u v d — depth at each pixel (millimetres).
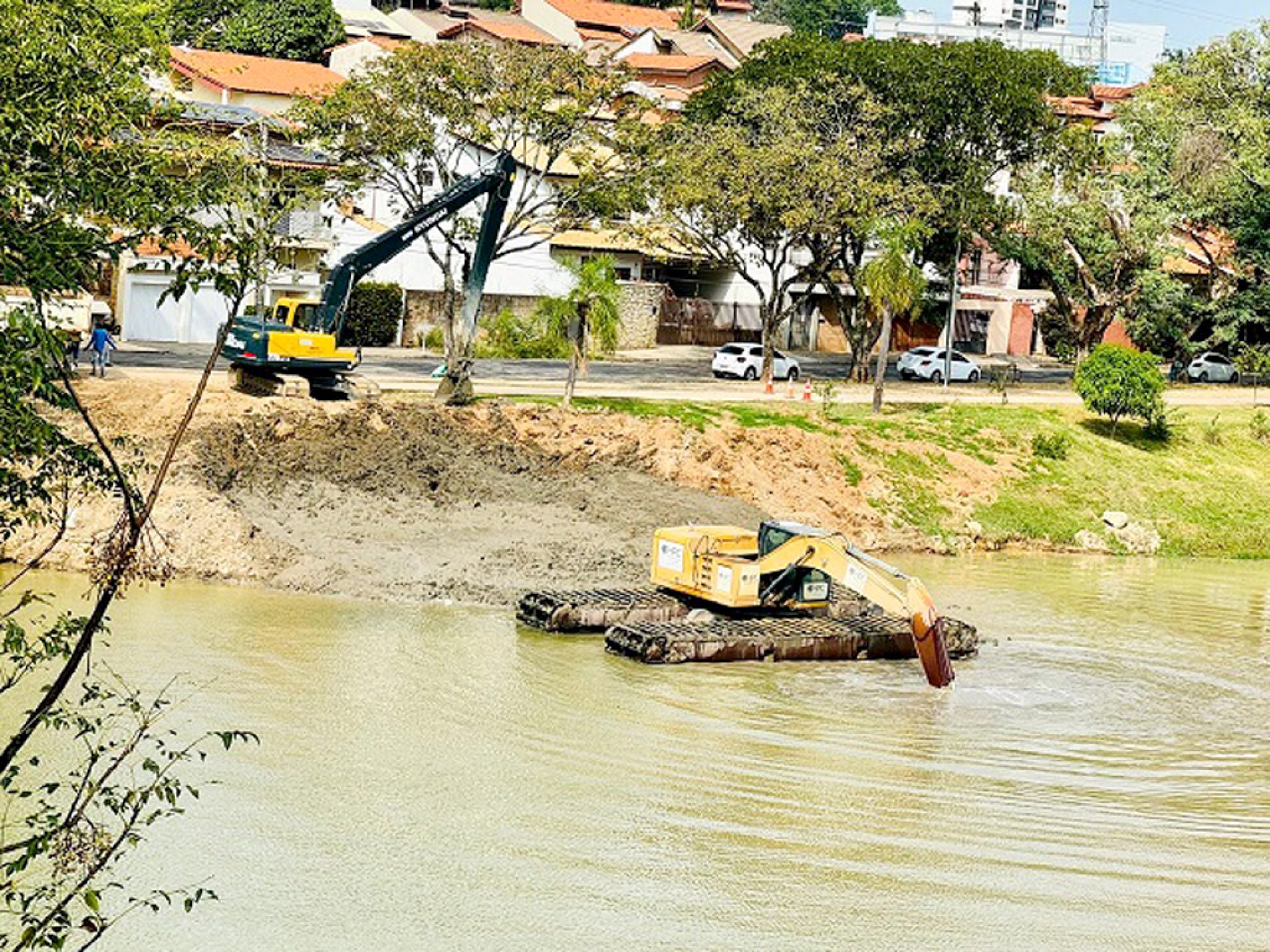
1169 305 106000
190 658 41562
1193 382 110938
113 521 50875
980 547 74500
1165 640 55562
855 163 89000
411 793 33062
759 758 37094
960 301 125625
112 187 17406
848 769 36688
